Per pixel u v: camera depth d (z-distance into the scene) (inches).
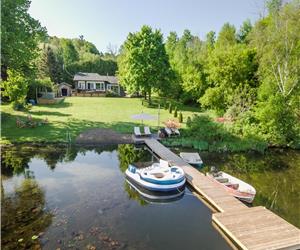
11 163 640.4
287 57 990.4
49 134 878.4
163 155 718.5
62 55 2992.1
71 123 1048.8
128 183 538.0
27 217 386.9
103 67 2783.0
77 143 820.6
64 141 820.6
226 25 1784.0
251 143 853.8
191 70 1665.8
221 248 328.2
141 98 1972.2
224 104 1229.7
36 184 515.2
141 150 806.5
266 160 751.7
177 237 350.0
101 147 815.1
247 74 1219.2
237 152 824.9
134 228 369.1
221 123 901.2
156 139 897.5
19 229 355.3
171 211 428.8
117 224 377.7
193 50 2074.3
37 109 1322.6
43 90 1723.7
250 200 465.4
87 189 499.2
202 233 361.7
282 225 365.4
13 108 1222.9
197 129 897.5
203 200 474.6
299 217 423.5
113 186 519.8
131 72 1587.1
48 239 334.6
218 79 1254.3
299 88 992.9
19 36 842.2
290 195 510.0
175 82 1801.2
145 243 332.8
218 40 1743.4
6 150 736.3
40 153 727.7
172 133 946.1
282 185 562.6
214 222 389.1
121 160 698.8
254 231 348.5
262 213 399.5
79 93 2053.4
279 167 689.0
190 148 840.9
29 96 1555.1
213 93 1227.9
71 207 423.2
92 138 872.3
